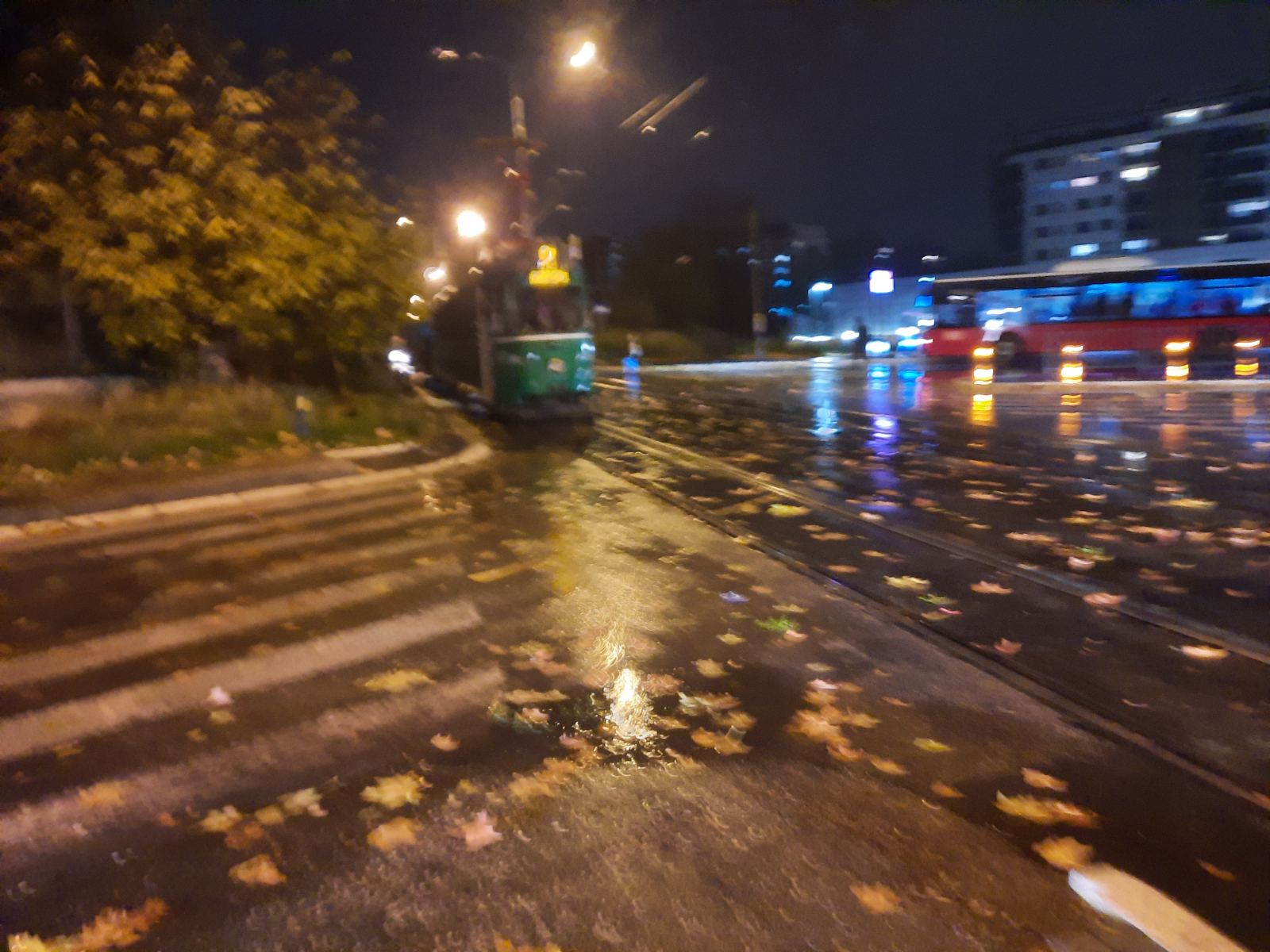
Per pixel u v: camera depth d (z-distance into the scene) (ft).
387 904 11.03
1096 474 38.01
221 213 49.19
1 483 38.11
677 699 16.72
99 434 44.78
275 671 18.62
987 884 11.16
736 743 14.94
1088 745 14.67
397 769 14.38
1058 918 10.52
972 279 110.73
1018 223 268.82
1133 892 10.80
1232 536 27.37
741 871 11.49
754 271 165.07
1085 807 12.88
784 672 17.89
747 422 61.05
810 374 111.45
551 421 63.82
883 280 171.42
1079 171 257.34
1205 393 70.49
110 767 14.73
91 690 17.94
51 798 13.76
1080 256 260.21
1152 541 26.96
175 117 48.98
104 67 49.16
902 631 19.99
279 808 13.26
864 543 27.61
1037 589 22.72
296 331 59.06
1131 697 16.39
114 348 57.77
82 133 48.34
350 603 22.97
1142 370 92.17
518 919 10.68
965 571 24.35
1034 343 107.04
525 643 19.75
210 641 20.56
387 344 64.80
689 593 22.97
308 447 46.93
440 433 56.39
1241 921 10.51
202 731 15.92
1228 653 18.29
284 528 31.99
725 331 200.13
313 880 11.55
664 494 35.99
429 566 26.23
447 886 11.34
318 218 54.85
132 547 29.86
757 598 22.45
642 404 76.43
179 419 48.70
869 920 10.51
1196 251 201.46
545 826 12.62
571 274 64.85
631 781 13.80
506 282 64.28
